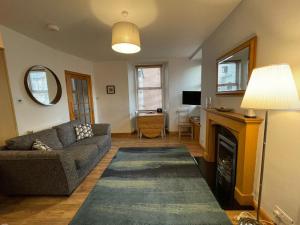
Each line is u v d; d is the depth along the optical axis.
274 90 1.10
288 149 1.30
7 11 1.96
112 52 3.94
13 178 2.02
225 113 2.06
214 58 2.79
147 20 2.29
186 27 2.57
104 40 3.04
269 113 1.50
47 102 3.18
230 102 2.22
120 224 1.59
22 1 1.77
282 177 1.37
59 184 2.03
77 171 2.27
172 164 2.88
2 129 2.39
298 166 1.22
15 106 2.48
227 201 1.88
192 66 4.78
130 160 3.12
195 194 2.02
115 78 5.02
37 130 2.93
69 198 2.05
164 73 5.31
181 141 4.34
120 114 5.15
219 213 1.70
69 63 3.97
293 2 1.22
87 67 4.72
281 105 1.07
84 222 1.63
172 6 1.94
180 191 2.09
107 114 5.18
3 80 2.35
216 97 2.73
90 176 2.58
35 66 2.88
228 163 2.30
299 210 1.23
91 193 2.11
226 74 2.30
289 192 1.31
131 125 5.25
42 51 3.10
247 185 1.77
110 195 2.05
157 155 3.34
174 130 5.08
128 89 5.04
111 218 1.67
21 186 2.04
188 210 1.75
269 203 1.53
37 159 1.93
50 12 2.02
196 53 4.00
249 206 1.78
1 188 2.05
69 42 3.11
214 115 2.55
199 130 4.06
